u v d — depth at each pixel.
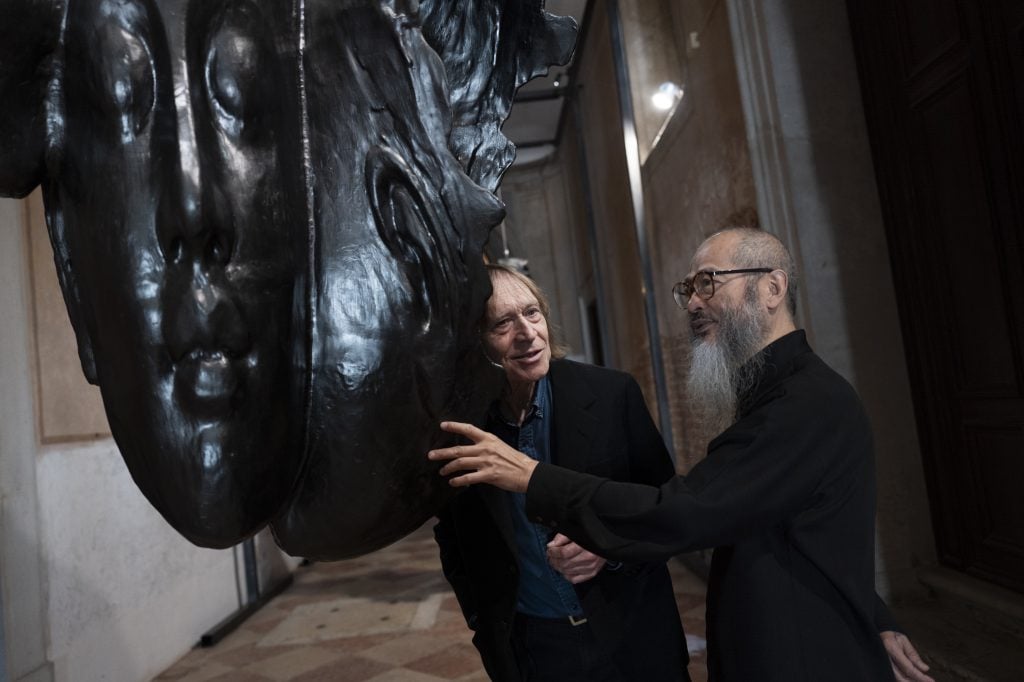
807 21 3.13
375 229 0.79
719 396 1.23
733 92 3.74
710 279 1.25
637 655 1.38
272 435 0.73
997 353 2.53
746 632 1.05
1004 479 2.57
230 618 4.53
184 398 0.68
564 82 9.21
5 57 0.72
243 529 0.72
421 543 7.14
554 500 1.03
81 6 0.73
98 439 3.43
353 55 0.81
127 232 0.69
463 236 0.80
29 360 2.94
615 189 7.69
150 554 3.80
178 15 0.72
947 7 2.57
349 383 0.77
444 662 3.43
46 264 3.14
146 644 3.64
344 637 4.04
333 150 0.80
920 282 2.90
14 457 2.76
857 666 1.03
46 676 2.84
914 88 2.80
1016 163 2.32
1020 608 2.38
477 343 0.85
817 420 1.07
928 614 2.78
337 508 0.79
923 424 2.98
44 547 2.94
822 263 3.04
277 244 0.74
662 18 6.13
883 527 2.98
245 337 0.70
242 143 0.73
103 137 0.71
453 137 0.91
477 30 0.95
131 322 0.69
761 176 3.18
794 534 1.08
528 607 1.44
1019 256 2.35
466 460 0.90
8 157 0.74
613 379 1.51
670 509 0.99
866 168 3.10
